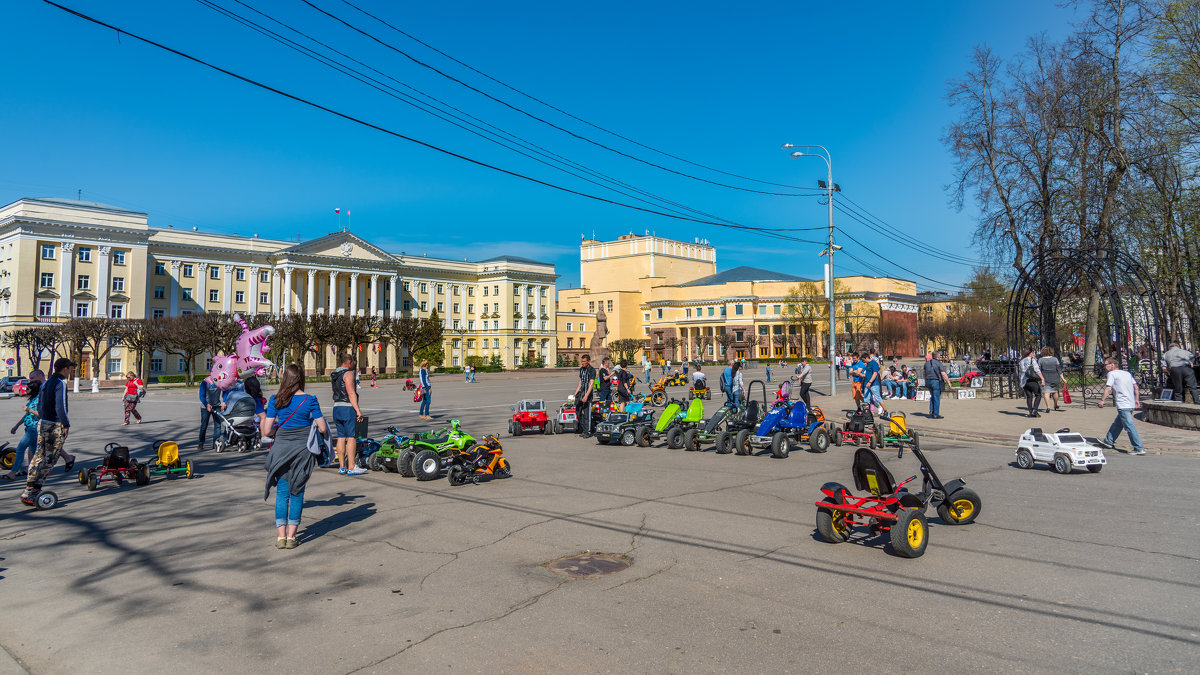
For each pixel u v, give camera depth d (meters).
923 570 5.85
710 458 12.68
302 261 81.25
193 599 5.45
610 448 14.29
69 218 67.25
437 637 4.61
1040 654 4.20
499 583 5.69
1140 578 5.54
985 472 10.78
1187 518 7.50
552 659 4.23
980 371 32.97
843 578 5.68
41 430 8.97
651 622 4.80
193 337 54.75
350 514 8.35
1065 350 49.03
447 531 7.43
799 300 93.31
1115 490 9.12
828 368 69.50
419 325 73.44
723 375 19.17
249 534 7.49
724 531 7.21
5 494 10.02
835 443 14.57
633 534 7.15
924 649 4.29
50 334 56.09
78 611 5.24
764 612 4.95
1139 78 23.66
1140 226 25.52
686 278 120.56
